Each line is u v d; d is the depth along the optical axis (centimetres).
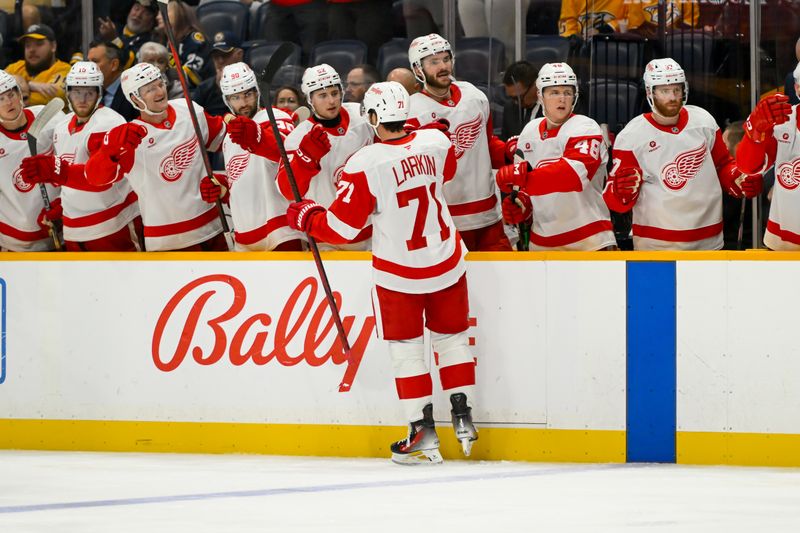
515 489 1334
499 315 1653
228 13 2580
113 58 2495
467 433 1570
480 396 1658
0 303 1795
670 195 1748
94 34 2533
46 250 2003
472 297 1661
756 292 1580
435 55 1798
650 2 2347
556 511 1164
